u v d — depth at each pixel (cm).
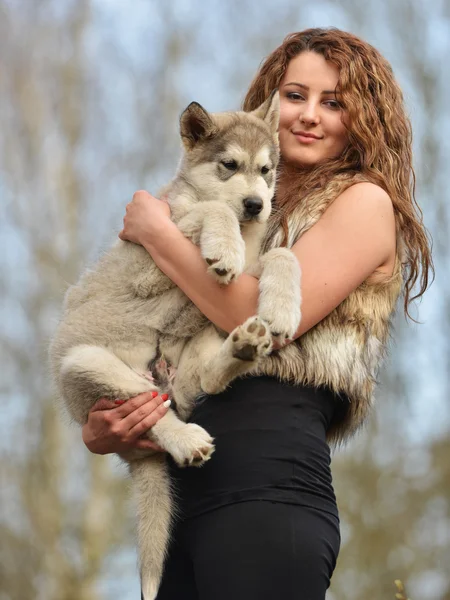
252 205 596
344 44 605
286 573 487
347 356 533
